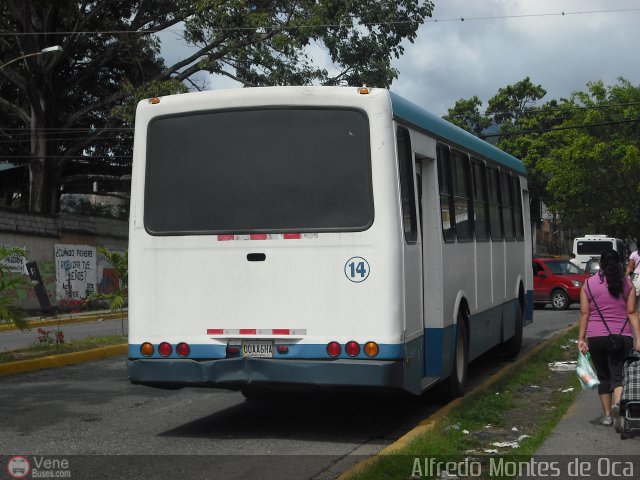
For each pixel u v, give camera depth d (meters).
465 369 11.04
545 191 59.84
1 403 10.76
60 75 37.28
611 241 48.00
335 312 8.11
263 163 8.42
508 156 15.18
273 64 30.27
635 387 7.87
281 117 8.43
